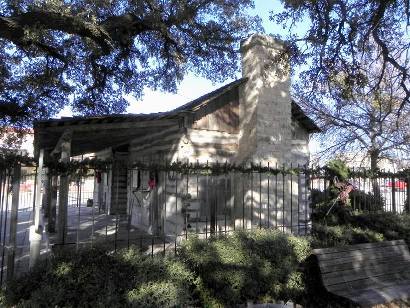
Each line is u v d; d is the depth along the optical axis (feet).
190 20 43.57
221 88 32.89
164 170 19.49
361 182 32.65
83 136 27.86
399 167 59.06
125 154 46.68
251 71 31.76
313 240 23.86
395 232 28.17
